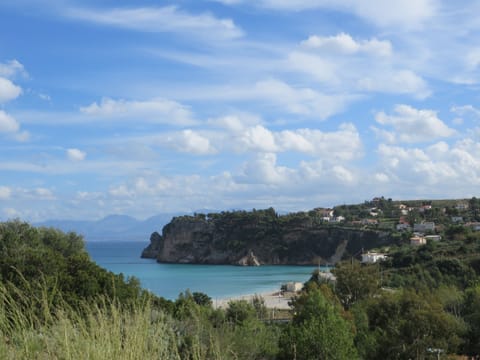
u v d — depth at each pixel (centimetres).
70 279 2086
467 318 4838
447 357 3850
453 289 6994
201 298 6131
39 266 2042
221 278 18612
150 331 529
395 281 10219
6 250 3033
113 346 466
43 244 4181
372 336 4281
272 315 5903
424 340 3906
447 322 3988
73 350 440
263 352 1557
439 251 12375
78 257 2386
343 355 2600
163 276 19312
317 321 2734
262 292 13488
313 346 2555
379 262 13612
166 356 529
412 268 11306
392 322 4328
